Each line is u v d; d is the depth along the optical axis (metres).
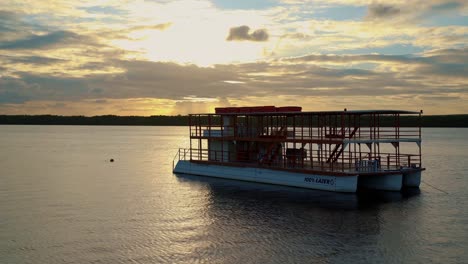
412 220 37.16
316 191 49.16
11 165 84.38
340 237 32.72
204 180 60.62
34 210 43.00
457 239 32.00
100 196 50.16
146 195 50.31
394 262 27.78
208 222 37.59
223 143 63.09
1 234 34.72
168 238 33.25
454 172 68.25
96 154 111.88
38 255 29.86
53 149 131.00
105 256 29.56
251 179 56.91
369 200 44.78
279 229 35.00
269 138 55.66
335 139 48.38
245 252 29.89
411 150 117.12
